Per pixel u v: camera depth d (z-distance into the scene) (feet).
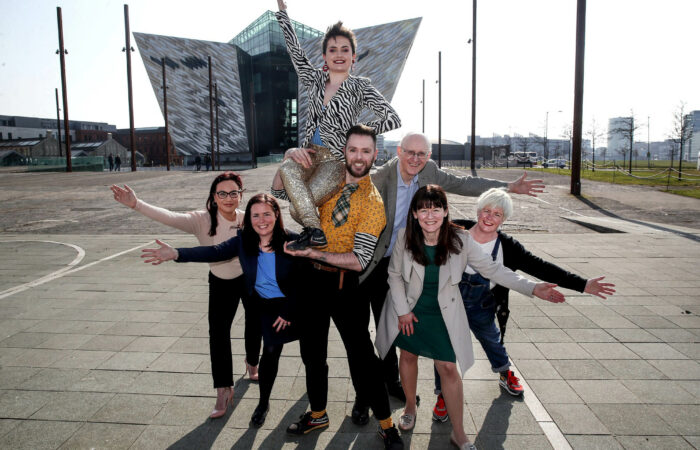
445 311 8.59
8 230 37.01
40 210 48.78
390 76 210.79
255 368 11.74
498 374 11.85
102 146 252.01
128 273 22.94
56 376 12.00
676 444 8.75
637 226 35.12
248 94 244.83
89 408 10.42
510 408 10.16
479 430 9.36
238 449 8.87
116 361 12.89
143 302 18.33
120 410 10.33
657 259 24.30
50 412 10.25
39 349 13.74
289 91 244.01
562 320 15.57
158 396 10.96
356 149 7.77
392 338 9.21
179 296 19.12
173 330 15.26
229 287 10.03
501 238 9.96
